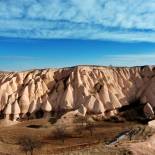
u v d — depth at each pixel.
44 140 78.75
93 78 121.56
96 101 110.25
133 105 115.50
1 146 72.94
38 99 115.75
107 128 88.75
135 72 126.88
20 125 99.56
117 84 122.62
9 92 116.38
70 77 120.81
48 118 106.06
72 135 83.44
